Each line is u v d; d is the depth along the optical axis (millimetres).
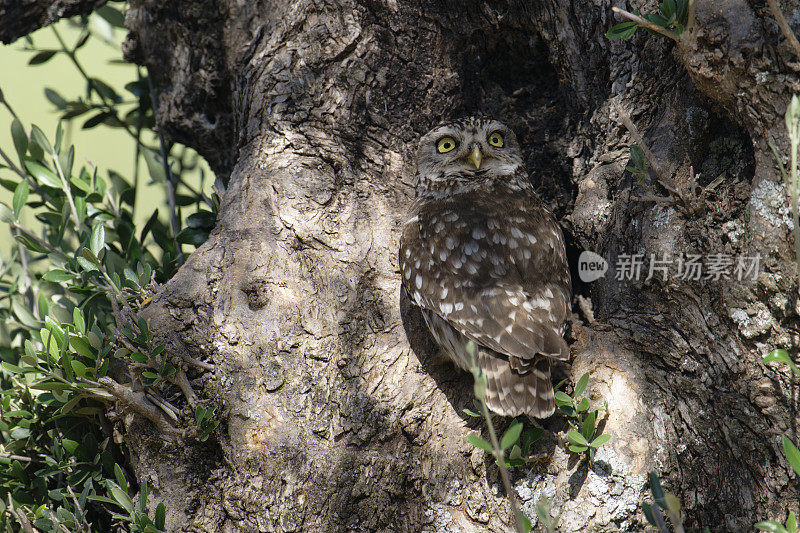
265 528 6605
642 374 6684
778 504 6137
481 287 7039
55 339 7066
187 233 8711
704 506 6273
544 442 6551
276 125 7969
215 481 6852
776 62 5801
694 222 6637
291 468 6656
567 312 7152
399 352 7270
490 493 6523
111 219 9070
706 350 6520
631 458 6281
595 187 7477
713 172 6777
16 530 6969
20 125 8852
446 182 8188
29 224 11008
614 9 6121
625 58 7418
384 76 8242
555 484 6383
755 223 6102
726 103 6336
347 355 7113
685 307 6652
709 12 6004
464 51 8609
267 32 8445
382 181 8156
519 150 8391
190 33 8984
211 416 6695
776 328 6102
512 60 8812
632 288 6996
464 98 8773
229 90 9188
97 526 7230
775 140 5926
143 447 6832
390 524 6672
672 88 6984
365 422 6820
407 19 8234
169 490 6797
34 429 7473
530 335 6574
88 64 16312
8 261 9242
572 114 8398
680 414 6492
